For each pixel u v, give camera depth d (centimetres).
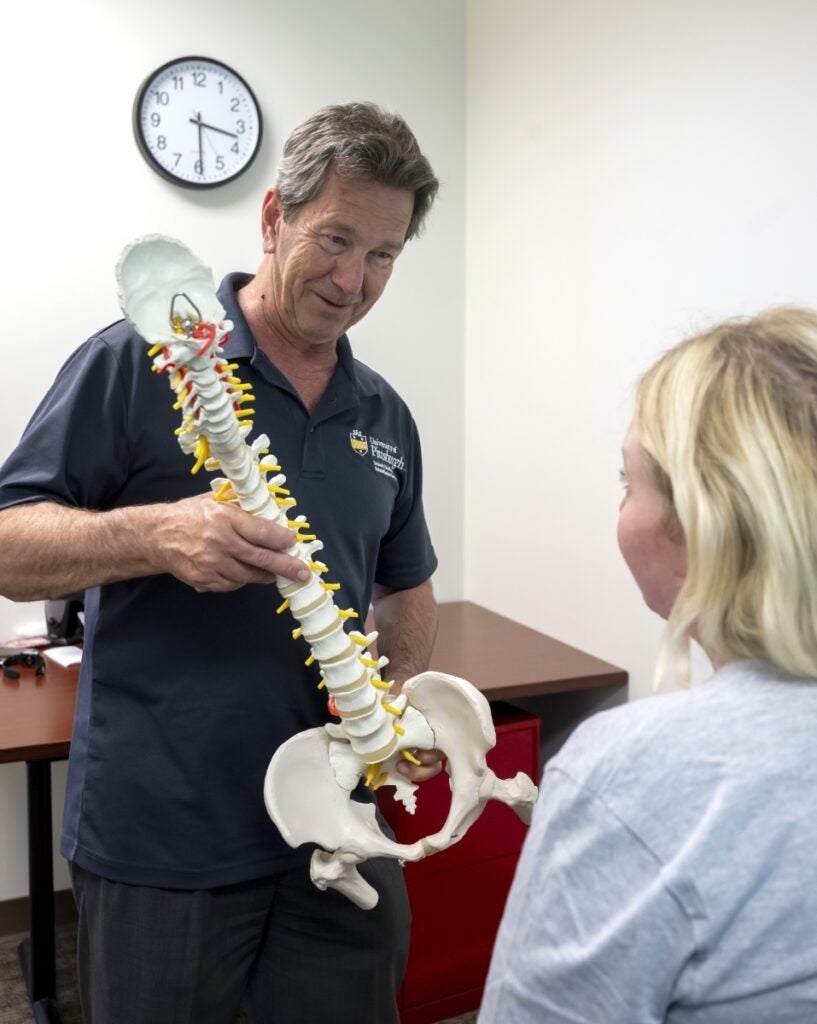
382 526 149
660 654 71
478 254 280
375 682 117
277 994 141
